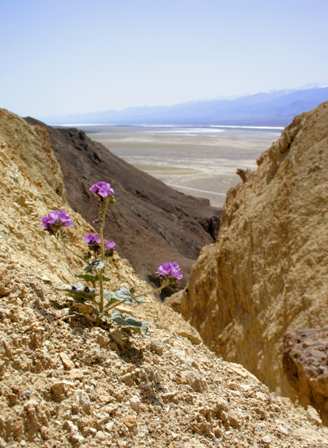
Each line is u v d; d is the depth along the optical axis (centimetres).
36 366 289
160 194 4841
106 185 370
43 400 262
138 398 301
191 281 1669
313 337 691
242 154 10775
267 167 1485
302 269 1027
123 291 387
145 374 325
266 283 1151
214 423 310
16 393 259
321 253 1011
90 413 271
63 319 351
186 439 283
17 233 608
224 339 1276
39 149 1532
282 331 973
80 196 3072
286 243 1155
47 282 421
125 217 3288
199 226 4562
